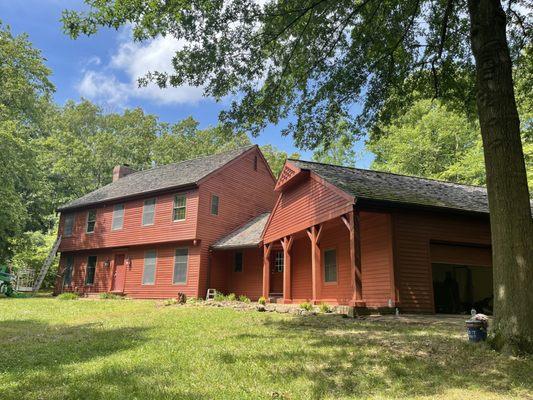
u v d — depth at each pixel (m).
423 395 4.44
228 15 9.02
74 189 40.31
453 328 8.27
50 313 13.20
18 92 27.45
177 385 4.73
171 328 9.28
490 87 6.68
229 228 22.61
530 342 5.76
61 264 26.80
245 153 24.39
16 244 27.36
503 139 6.43
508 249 6.12
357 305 10.78
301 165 15.19
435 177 30.42
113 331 9.08
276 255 20.94
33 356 6.53
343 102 11.48
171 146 45.66
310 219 14.48
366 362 5.68
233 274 21.95
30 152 27.09
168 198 22.17
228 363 5.73
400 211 12.12
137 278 22.58
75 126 49.16
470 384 4.76
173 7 8.09
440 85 11.73
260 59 10.12
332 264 16.03
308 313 11.72
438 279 16.42
